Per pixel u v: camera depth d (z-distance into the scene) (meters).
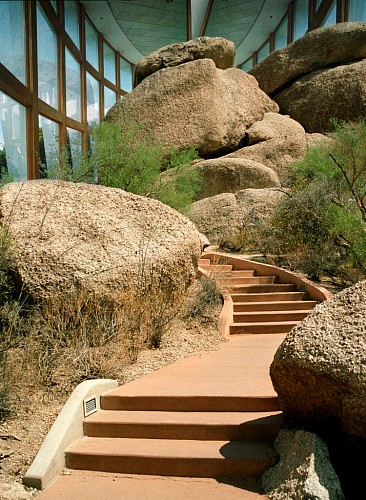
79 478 3.76
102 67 27.47
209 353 5.94
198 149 16.05
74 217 6.40
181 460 3.71
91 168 11.05
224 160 14.46
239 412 4.27
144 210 7.01
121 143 11.80
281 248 10.76
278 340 6.69
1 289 5.71
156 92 16.77
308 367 3.46
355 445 3.41
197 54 17.83
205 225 12.55
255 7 26.78
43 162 17.70
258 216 12.23
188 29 27.77
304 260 9.91
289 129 16.95
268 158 15.32
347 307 3.70
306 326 3.70
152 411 4.43
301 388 3.59
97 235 6.25
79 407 4.26
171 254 6.59
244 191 12.91
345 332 3.51
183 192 12.16
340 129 10.73
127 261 6.09
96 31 27.16
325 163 10.26
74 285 5.70
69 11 22.41
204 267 10.05
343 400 3.33
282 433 3.80
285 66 18.91
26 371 4.89
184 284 6.96
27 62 16.27
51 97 19.17
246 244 11.79
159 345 6.03
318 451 3.32
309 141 15.45
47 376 4.86
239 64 34.44
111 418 4.29
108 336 5.52
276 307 8.02
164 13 26.28
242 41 30.77
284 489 3.23
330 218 9.68
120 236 6.39
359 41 18.06
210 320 7.02
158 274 6.38
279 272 9.38
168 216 7.08
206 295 7.66
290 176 13.31
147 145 13.26
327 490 3.09
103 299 5.78
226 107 16.80
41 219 6.27
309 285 8.54
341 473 3.47
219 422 4.03
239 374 4.98
